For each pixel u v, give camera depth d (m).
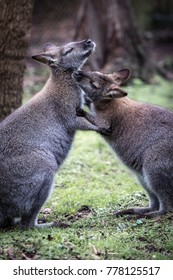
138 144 12.11
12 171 11.14
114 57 28.31
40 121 11.91
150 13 39.53
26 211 11.28
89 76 12.80
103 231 11.20
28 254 10.08
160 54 36.16
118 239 10.73
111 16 28.69
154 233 10.96
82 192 14.11
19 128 11.61
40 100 12.27
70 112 12.50
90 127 12.54
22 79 15.97
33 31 30.88
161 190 11.63
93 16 28.44
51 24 31.27
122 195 13.86
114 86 12.60
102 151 18.70
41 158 11.36
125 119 12.48
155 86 27.98
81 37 27.92
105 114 12.69
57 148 12.04
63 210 12.84
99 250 10.23
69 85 12.68
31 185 11.15
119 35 28.52
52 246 10.27
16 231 11.20
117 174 16.41
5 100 15.65
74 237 10.73
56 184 14.97
